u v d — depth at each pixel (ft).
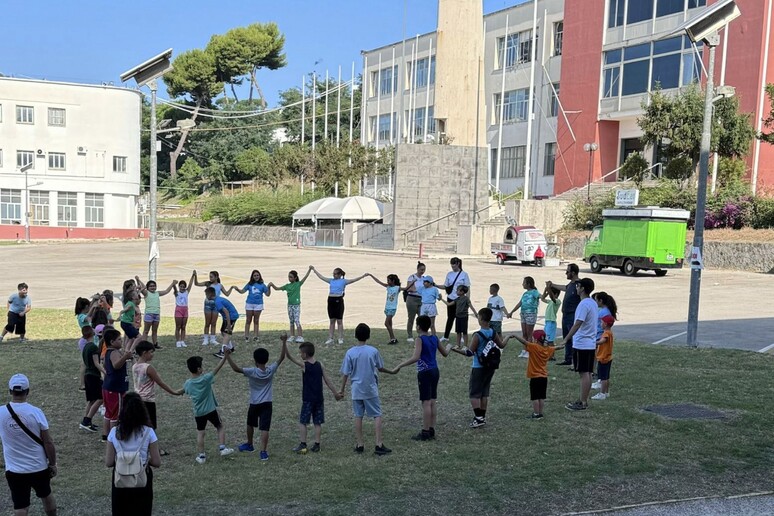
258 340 58.23
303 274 111.65
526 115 199.41
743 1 135.13
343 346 55.16
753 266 110.73
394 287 55.42
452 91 155.53
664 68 154.10
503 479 27.30
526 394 40.19
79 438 34.78
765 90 125.08
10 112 236.22
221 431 31.14
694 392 39.24
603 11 168.76
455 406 38.29
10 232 232.32
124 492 20.98
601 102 170.40
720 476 27.30
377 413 30.78
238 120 331.36
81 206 247.09
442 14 154.20
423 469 28.66
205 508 25.17
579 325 36.17
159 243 210.38
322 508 24.88
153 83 67.62
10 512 25.77
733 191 124.57
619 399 38.29
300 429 32.42
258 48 324.80
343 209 177.99
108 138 248.73
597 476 27.43
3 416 23.09
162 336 61.57
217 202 257.75
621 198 115.55
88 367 35.53
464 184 157.89
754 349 51.88
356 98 332.19
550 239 147.02
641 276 107.96
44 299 87.76
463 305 52.11
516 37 203.31
